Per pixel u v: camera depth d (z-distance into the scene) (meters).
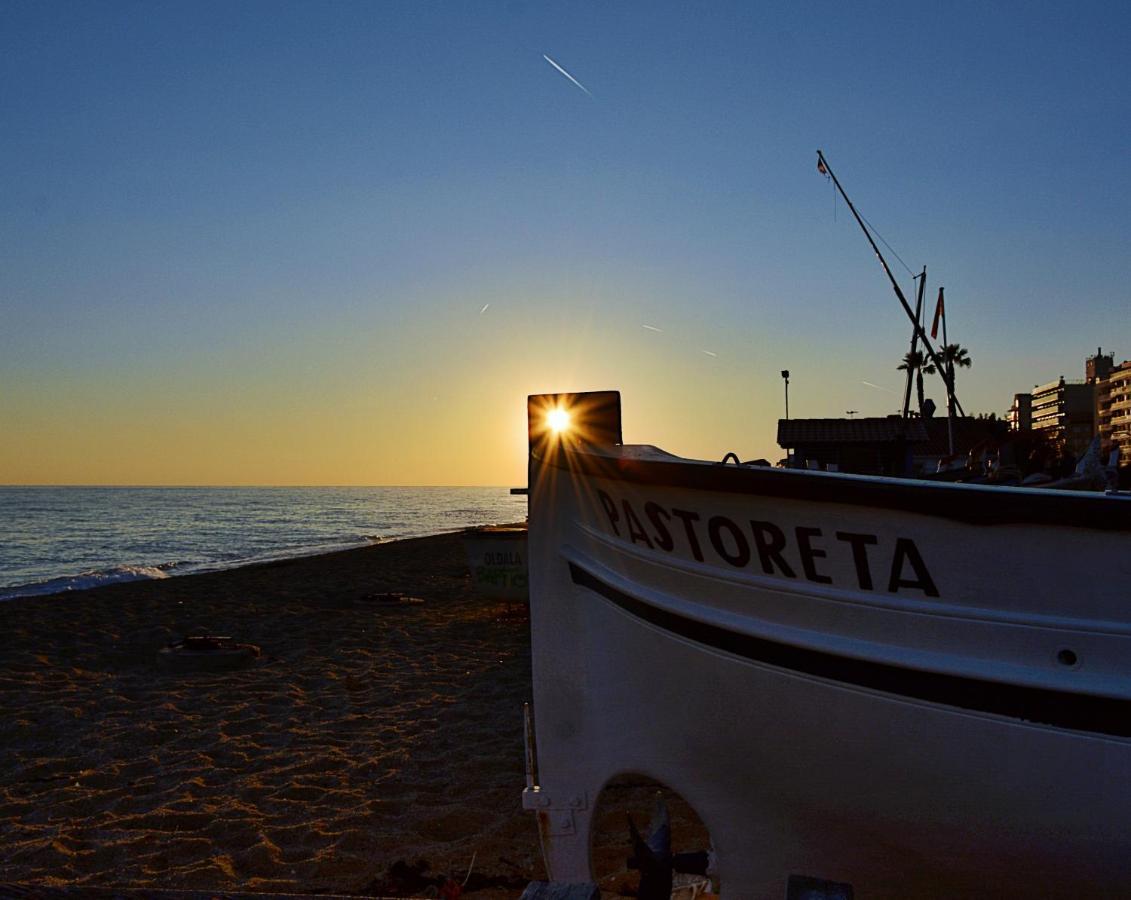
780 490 3.12
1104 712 2.75
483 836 5.41
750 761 3.46
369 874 4.95
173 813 5.86
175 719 8.11
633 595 3.71
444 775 6.52
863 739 3.13
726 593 3.39
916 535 2.93
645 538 3.64
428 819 5.70
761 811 3.54
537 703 4.26
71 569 30.58
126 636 12.56
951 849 3.12
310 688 9.28
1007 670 2.85
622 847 5.30
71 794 6.26
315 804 6.02
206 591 17.80
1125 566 2.69
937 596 2.94
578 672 4.11
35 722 8.08
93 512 84.19
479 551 13.56
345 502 136.50
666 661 3.63
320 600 16.23
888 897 3.45
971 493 2.81
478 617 13.73
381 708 8.41
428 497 199.25
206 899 2.49
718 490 3.29
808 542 3.14
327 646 11.57
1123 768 2.75
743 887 3.67
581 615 4.08
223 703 8.68
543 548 4.23
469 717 8.00
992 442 5.72
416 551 28.97
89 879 4.94
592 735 4.07
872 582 3.04
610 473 3.69
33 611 15.02
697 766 3.66
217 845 5.40
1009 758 2.89
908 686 3.00
